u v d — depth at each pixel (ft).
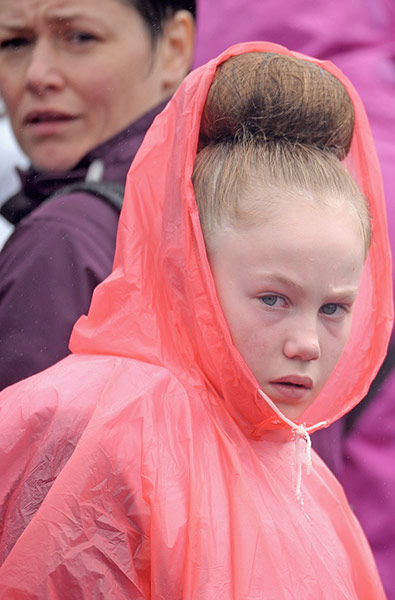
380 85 25.64
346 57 26.00
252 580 12.25
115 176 20.57
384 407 22.22
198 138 13.88
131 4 20.89
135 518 12.20
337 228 12.82
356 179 15.76
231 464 12.89
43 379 13.26
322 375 13.33
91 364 13.34
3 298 18.69
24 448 12.66
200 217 13.33
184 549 12.13
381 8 27.32
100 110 21.03
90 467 12.17
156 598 11.97
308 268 12.64
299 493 13.41
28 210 22.30
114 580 12.00
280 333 12.82
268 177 13.01
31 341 17.97
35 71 20.67
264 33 26.53
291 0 26.37
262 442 13.98
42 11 20.53
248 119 13.51
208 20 27.09
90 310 14.02
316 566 13.23
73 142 21.11
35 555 11.88
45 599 11.78
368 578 14.83
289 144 13.44
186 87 13.61
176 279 13.44
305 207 12.80
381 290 15.81
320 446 20.81
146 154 14.32
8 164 26.50
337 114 13.89
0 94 21.67
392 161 23.58
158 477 12.32
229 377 13.04
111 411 12.55
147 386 12.92
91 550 11.98
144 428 12.57
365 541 15.40
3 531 12.48
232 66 13.71
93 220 18.70
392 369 22.18
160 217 14.16
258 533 12.55
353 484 22.18
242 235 12.85
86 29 20.63
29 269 18.40
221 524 12.45
